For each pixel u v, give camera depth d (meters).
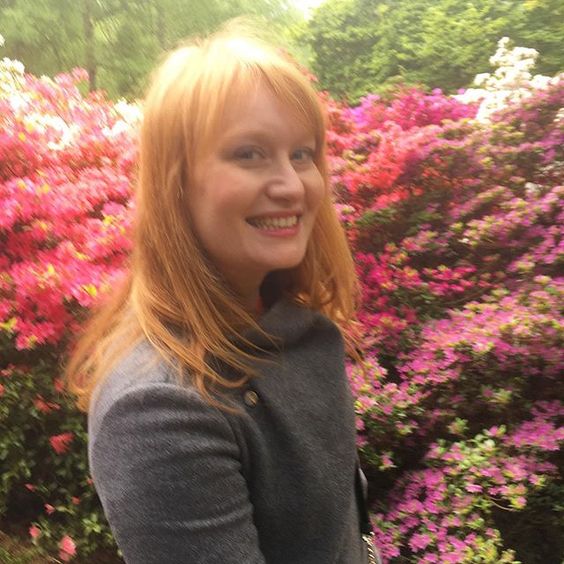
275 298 0.91
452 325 2.13
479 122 2.75
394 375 2.23
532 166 2.60
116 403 0.61
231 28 0.82
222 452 0.63
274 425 0.71
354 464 0.85
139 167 0.73
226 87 0.67
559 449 1.87
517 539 1.94
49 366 2.34
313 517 0.72
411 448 2.05
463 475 1.79
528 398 2.03
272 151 0.70
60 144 2.92
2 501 2.39
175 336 0.67
